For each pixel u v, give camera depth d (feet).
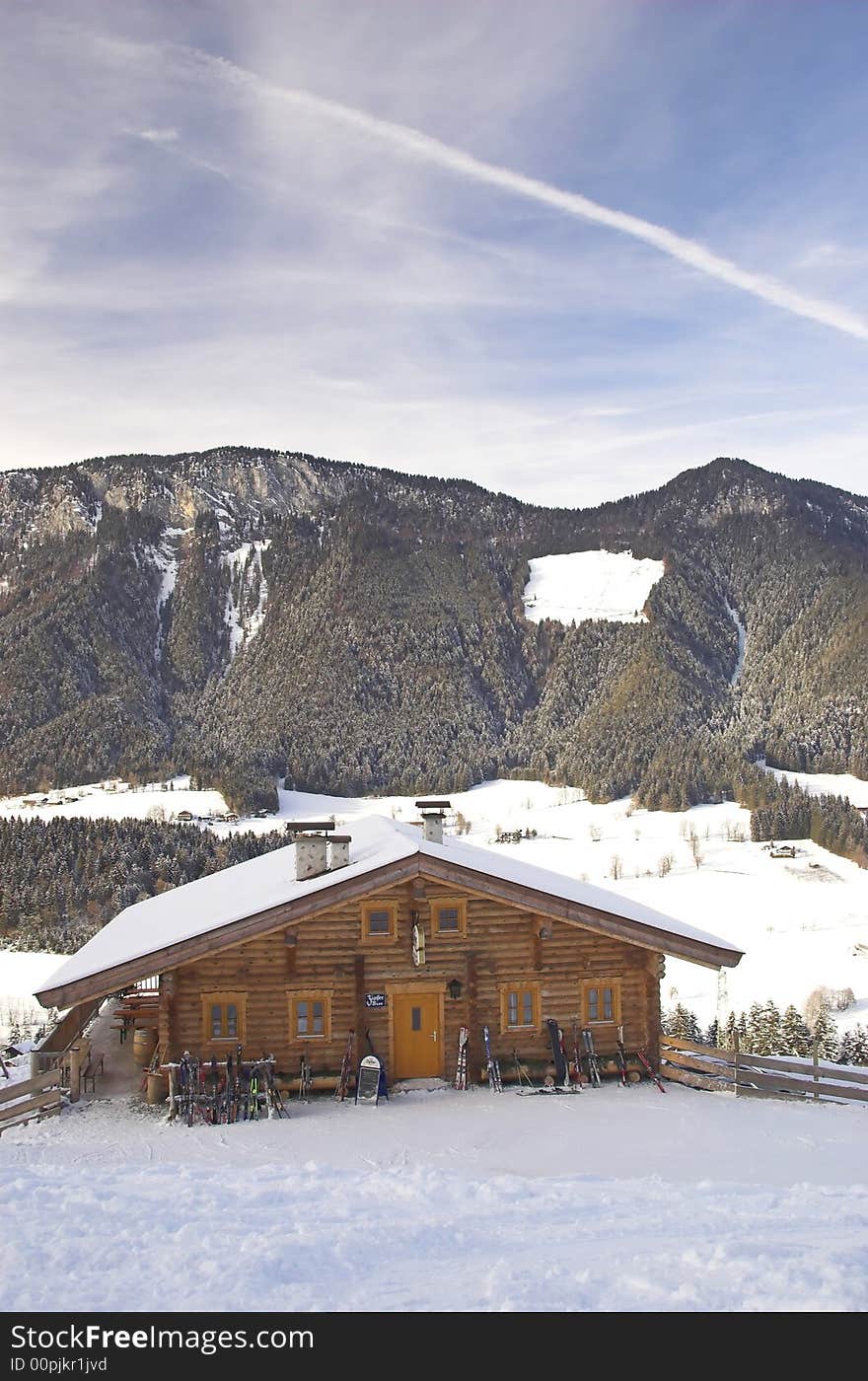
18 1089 74.43
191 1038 80.07
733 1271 33.73
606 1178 51.06
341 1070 79.71
